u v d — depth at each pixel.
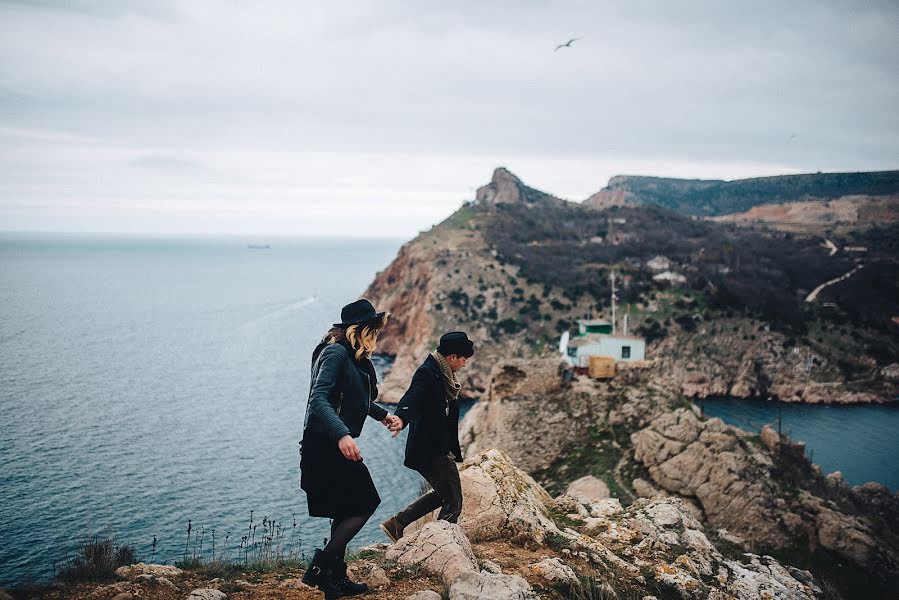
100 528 41.69
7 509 44.53
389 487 53.59
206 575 5.91
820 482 26.34
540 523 8.04
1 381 94.69
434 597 5.14
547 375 31.41
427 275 135.62
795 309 128.50
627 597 6.69
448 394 6.29
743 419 91.50
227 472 56.19
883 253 177.25
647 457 26.62
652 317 118.81
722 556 9.27
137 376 102.25
